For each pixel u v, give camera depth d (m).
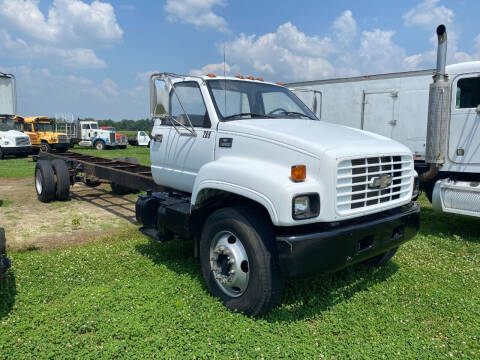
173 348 3.16
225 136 4.15
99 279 4.49
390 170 3.87
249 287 3.56
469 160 6.85
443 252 5.73
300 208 3.23
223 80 4.72
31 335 3.30
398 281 4.56
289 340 3.28
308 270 3.30
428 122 6.78
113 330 3.36
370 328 3.52
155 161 5.27
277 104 5.07
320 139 3.62
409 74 9.62
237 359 3.02
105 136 34.41
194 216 4.26
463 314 3.81
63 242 6.07
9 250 5.51
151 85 4.42
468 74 6.78
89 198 9.83
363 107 10.52
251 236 3.51
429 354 3.14
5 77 11.50
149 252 5.41
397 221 3.94
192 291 4.14
